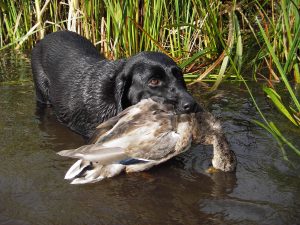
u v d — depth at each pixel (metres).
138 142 1.12
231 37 1.77
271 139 1.38
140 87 1.34
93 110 1.43
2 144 1.36
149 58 1.34
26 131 1.46
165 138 1.12
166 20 1.92
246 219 1.02
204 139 1.18
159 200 1.11
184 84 1.36
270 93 1.41
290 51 1.69
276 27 1.84
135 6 1.88
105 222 1.02
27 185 1.15
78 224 1.01
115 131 1.13
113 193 1.13
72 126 1.50
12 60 2.14
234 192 1.13
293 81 1.81
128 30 1.89
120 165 1.19
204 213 1.05
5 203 1.08
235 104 1.63
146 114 1.14
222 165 1.21
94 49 1.69
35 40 2.28
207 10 1.84
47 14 2.26
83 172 1.17
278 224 1.00
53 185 1.16
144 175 1.22
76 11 2.01
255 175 1.21
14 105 1.66
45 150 1.34
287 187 1.15
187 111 1.27
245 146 1.34
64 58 1.63
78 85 1.50
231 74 1.84
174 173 1.23
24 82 1.87
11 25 2.29
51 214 1.04
